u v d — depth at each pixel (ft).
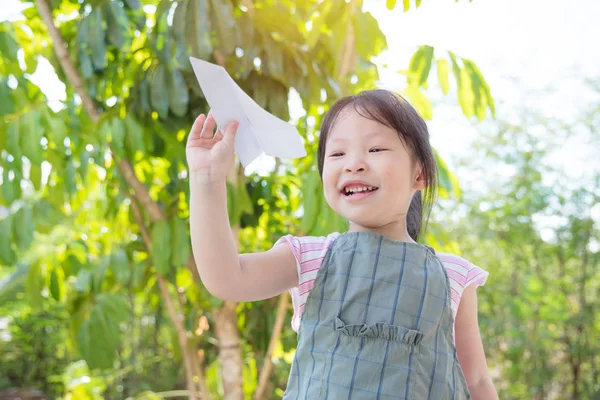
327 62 5.37
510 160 11.60
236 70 5.11
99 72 5.47
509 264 11.98
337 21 4.82
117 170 5.73
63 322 12.80
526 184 11.43
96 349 5.31
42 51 5.72
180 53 4.65
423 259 2.30
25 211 5.22
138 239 6.23
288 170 6.60
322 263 2.28
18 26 5.82
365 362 2.08
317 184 4.57
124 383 10.77
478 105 5.22
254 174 6.28
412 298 2.19
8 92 4.97
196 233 2.15
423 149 2.37
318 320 2.21
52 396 12.84
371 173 2.23
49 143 5.38
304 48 5.21
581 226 11.21
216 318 5.57
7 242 5.15
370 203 2.24
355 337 2.12
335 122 2.35
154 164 6.59
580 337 11.27
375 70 5.59
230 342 5.53
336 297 2.21
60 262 5.74
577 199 11.22
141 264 5.87
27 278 5.67
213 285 2.19
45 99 5.29
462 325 2.61
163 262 5.10
